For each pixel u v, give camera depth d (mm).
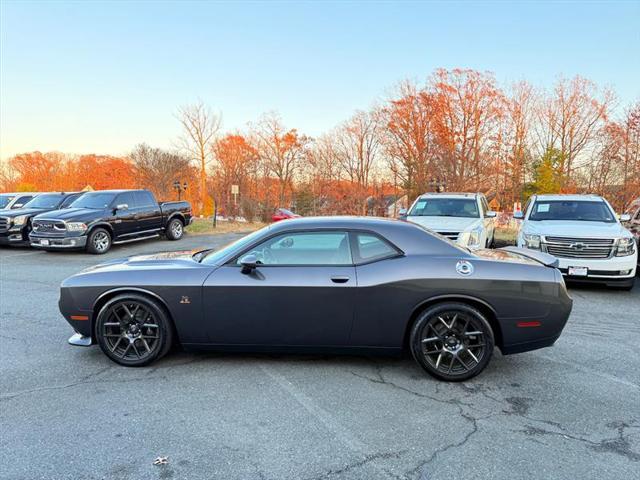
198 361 4086
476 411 3180
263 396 3395
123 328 3959
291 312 3744
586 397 3424
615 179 22797
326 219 4059
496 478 2398
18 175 65062
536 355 4344
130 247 13469
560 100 34438
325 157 51594
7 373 3814
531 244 7621
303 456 2602
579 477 2408
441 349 3684
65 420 3004
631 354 4391
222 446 2705
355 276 3707
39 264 10297
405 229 3922
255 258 3900
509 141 35812
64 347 4477
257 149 55625
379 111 43000
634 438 2826
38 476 2391
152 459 2562
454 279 3631
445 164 33750
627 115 22344
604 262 7066
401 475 2424
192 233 17891
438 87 37031
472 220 9258
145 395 3400
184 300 3826
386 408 3217
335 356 4227
